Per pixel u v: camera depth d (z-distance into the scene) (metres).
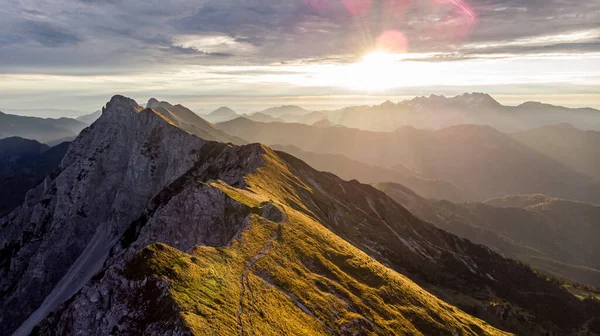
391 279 89.50
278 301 60.62
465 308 135.88
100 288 55.03
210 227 101.75
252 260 70.25
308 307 63.62
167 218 107.44
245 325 50.16
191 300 50.41
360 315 69.00
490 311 142.62
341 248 94.25
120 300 52.47
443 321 83.69
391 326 70.31
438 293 144.50
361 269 87.50
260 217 90.88
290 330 54.31
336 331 61.28
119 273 55.56
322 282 72.94
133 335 47.62
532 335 139.38
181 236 103.06
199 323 46.03
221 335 46.00
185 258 59.81
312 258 81.06
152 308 50.00
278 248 78.19
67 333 53.56
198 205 105.50
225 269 62.81
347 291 74.25
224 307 52.09
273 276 67.25
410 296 86.75
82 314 53.75
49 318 77.19
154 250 58.09
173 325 45.66
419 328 76.62
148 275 53.75
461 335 82.38
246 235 78.94
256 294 58.94
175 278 54.09
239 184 135.75
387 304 78.44
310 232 93.62
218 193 108.06
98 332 51.03
